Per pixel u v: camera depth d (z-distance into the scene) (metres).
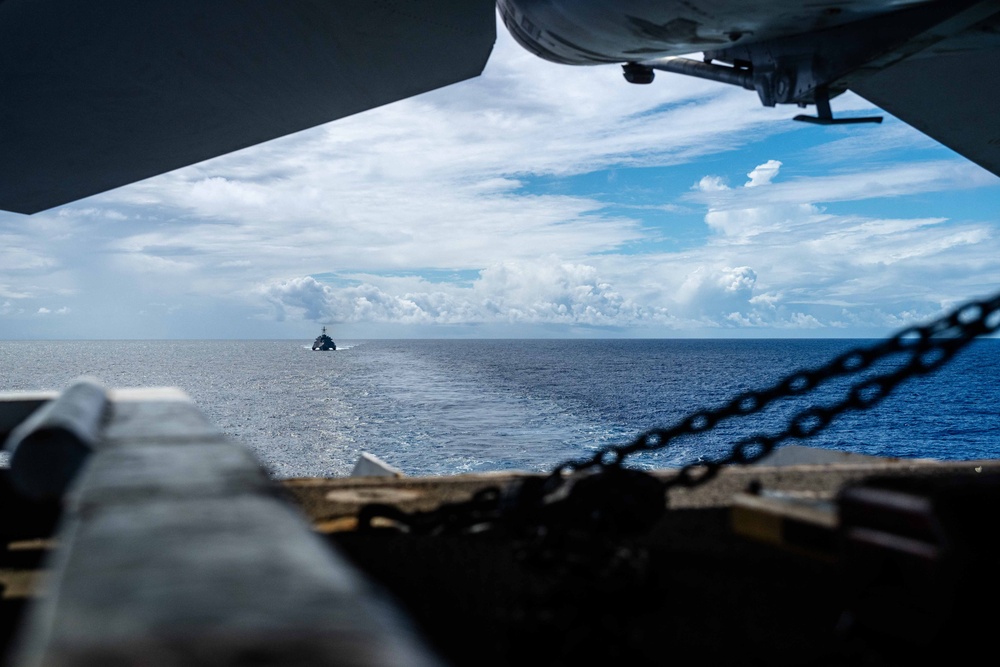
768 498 2.93
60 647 0.64
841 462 6.10
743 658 2.19
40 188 15.84
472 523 3.21
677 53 10.88
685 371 139.75
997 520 1.79
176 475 1.63
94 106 12.53
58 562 0.94
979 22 7.96
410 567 3.08
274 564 0.92
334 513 4.01
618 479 2.92
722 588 2.81
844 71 8.65
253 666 0.60
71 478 2.47
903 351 2.60
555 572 2.58
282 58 12.65
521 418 64.81
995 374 140.12
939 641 1.81
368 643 0.65
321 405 77.94
